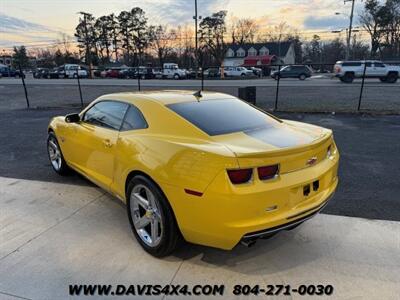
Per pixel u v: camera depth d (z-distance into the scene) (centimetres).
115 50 8912
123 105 361
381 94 1867
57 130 484
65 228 356
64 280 273
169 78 4344
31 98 1928
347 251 308
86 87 2689
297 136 302
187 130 296
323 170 290
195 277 276
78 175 520
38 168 562
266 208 250
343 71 2908
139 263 294
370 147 677
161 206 281
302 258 298
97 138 378
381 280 268
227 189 241
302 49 9375
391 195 431
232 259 298
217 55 8319
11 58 8525
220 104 353
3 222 371
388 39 6812
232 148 257
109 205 411
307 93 1956
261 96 1786
